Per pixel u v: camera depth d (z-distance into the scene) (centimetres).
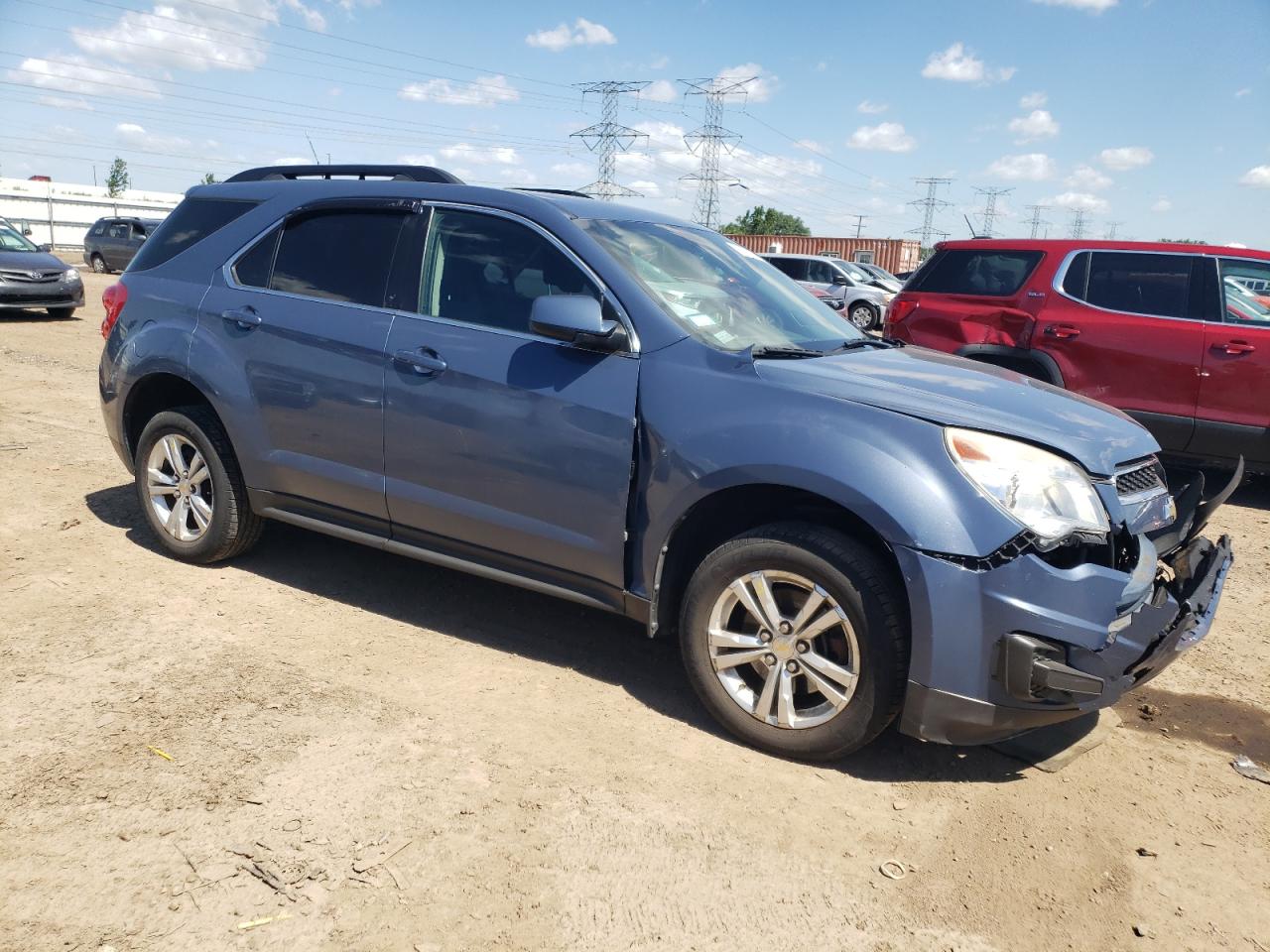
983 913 254
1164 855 282
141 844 260
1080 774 326
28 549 477
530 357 355
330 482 407
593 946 233
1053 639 283
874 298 2236
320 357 401
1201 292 704
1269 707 383
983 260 800
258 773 296
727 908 250
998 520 284
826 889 260
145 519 527
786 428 309
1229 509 702
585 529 347
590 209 391
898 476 292
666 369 334
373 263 404
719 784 305
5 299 1433
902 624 298
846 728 307
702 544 352
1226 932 251
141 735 314
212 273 446
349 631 405
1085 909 257
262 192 452
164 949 224
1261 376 673
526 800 290
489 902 246
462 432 366
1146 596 297
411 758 309
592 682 372
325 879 250
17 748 302
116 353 471
